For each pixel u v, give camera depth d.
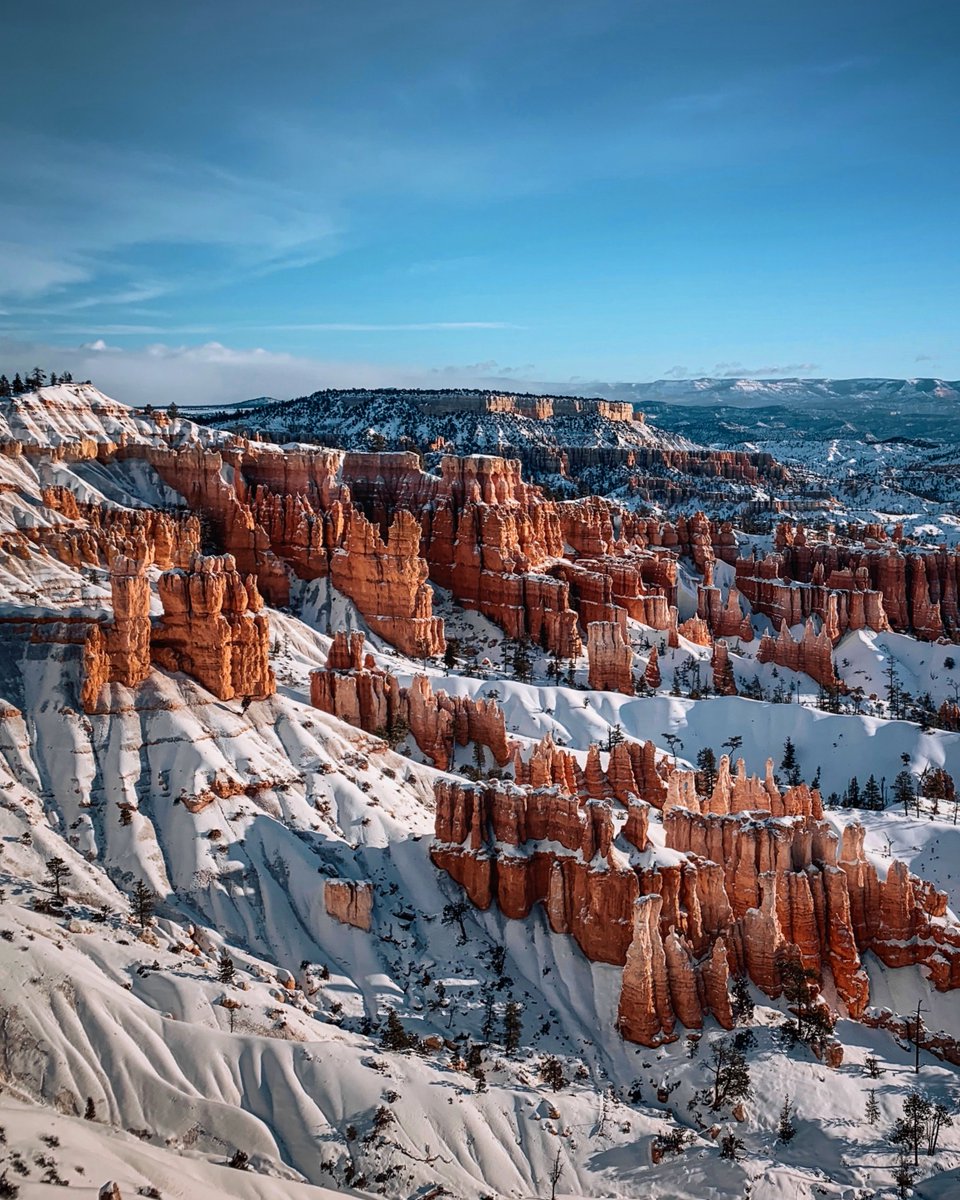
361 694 156.50
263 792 120.31
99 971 87.62
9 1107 70.56
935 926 106.12
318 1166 76.25
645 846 105.38
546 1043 95.75
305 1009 94.81
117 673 123.00
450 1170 78.12
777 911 103.00
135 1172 68.50
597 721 194.12
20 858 102.56
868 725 192.38
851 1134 83.81
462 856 113.19
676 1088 89.50
